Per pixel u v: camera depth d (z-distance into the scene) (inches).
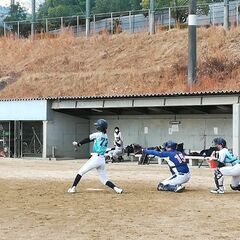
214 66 1724.9
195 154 1205.7
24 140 1454.2
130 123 1401.3
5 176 910.4
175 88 1643.7
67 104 1370.6
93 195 655.1
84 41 2269.9
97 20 2571.4
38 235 419.2
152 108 1328.7
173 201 605.3
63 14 3260.3
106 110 1406.3
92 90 1839.3
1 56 2322.8
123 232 430.6
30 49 2313.0
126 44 2143.2
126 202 596.7
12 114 1445.6
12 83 2058.3
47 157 1393.9
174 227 451.8
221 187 676.7
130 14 2404.0
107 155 1302.9
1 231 434.9
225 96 1139.9
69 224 465.1
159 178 877.8
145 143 1376.7
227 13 2005.4
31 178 875.4
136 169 1069.8
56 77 1987.0
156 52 2001.7
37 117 1402.6
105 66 2021.4
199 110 1272.1
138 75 1825.8
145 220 484.4
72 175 929.5
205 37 1963.6
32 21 2469.2
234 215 511.8
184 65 1800.0
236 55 1776.6
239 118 1122.0
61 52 2226.9
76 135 1450.5
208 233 427.2
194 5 1542.8
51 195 654.5
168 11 2349.9
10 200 611.2
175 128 1328.7
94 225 460.4
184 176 692.1
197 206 568.4
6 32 2655.0
